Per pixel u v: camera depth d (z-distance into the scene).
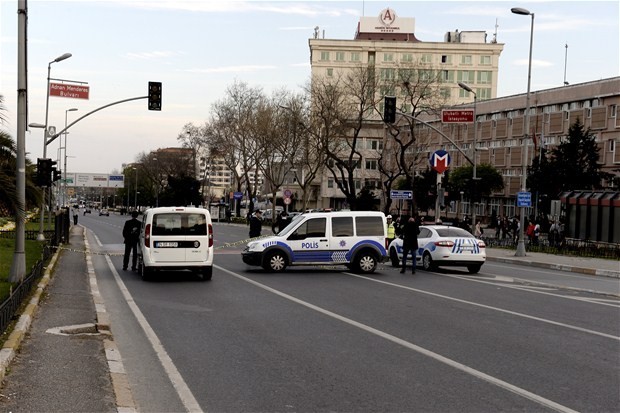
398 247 25.45
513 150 67.94
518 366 8.54
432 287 18.08
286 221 41.97
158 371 8.11
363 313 12.95
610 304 15.45
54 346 9.15
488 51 115.00
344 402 6.83
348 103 58.06
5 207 15.88
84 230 54.41
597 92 57.16
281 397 6.99
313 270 22.91
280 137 68.31
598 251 33.69
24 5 16.16
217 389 7.30
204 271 19.17
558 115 61.75
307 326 11.36
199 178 129.25
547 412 6.56
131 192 165.50
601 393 7.29
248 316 12.44
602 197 39.72
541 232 52.84
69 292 15.21
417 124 81.88
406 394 7.14
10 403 6.43
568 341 10.36
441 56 115.75
